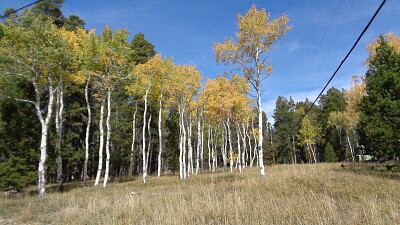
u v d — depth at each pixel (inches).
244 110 1206.9
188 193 452.1
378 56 665.0
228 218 275.6
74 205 419.5
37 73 620.1
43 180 574.6
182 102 1022.4
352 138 1894.7
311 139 1934.1
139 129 1449.3
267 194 379.9
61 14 1079.6
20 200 490.9
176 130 1412.4
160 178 1087.0
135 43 1379.2
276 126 2598.4
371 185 415.8
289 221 250.8
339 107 2007.9
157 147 1724.9
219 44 641.0
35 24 580.1
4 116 633.0
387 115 574.9
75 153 1003.3
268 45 629.9
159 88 965.2
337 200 329.7
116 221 302.5
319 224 230.2
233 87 1075.3
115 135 1168.2
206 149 2143.2
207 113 1215.6
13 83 649.0
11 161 578.2
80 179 1425.9
